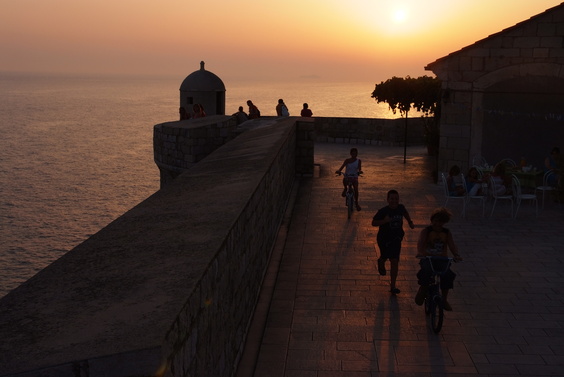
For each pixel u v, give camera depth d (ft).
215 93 117.70
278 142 43.42
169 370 10.29
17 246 204.23
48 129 588.91
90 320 10.59
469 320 26.32
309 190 55.83
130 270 13.57
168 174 75.92
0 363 9.05
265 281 30.50
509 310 27.40
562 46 51.42
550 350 23.41
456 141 56.49
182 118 86.94
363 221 43.91
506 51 53.26
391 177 62.85
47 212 249.96
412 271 32.94
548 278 31.60
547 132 55.62
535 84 54.24
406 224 42.88
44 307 11.26
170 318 10.69
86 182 311.47
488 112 55.11
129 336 9.89
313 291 29.91
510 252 36.14
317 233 40.68
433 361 22.54
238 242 20.34
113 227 17.95
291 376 21.48
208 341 14.52
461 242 38.32
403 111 74.28
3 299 11.72
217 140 71.36
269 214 33.19
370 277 32.01
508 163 55.47
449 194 45.29
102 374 9.27
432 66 55.93
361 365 22.26
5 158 391.04
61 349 9.41
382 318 26.61
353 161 45.80
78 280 12.89
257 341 23.63
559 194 49.29
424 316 26.84
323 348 23.63
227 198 22.57
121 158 392.47
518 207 44.45
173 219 18.97
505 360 22.61
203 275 13.51
